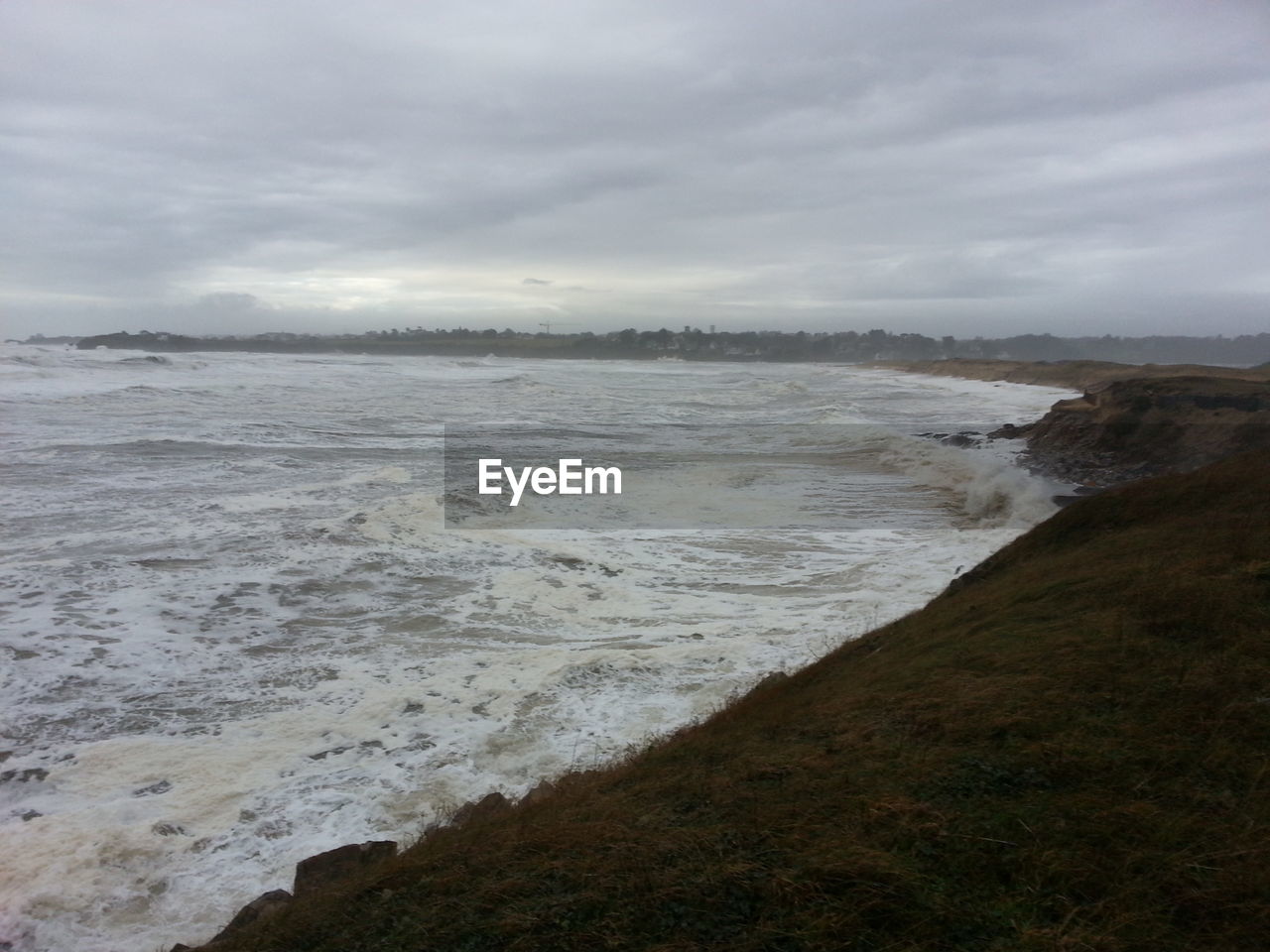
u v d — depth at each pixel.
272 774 6.52
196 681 8.30
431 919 3.31
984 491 19.83
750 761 4.71
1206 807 3.63
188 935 4.63
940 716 4.88
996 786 3.95
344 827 5.81
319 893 3.99
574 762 6.75
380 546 12.99
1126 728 4.42
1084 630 6.13
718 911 3.14
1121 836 3.45
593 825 3.98
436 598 11.22
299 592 10.98
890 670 6.44
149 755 6.75
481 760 6.84
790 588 12.43
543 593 11.66
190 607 10.14
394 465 20.61
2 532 12.76
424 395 42.22
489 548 13.57
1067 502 18.42
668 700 8.06
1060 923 2.95
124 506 14.73
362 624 10.15
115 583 10.62
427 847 4.38
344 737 7.19
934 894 3.15
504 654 9.33
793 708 6.04
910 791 3.97
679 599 11.75
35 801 6.07
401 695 7.97
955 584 11.23
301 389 42.38
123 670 8.38
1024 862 3.31
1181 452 24.23
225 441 23.06
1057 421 29.06
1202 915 2.94
